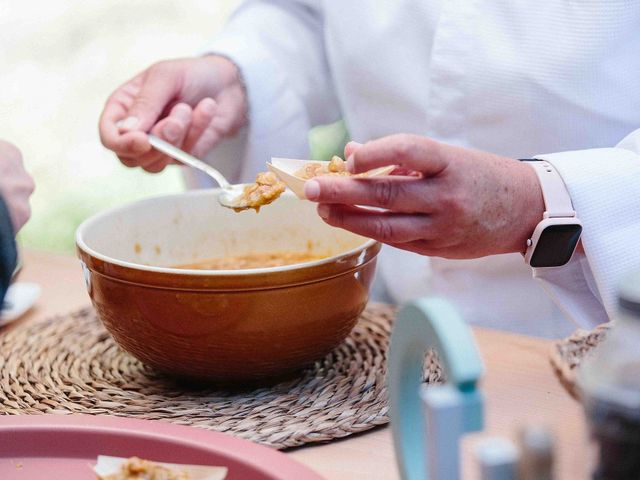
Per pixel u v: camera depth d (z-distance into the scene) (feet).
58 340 4.33
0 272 3.37
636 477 2.14
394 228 3.57
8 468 3.05
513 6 5.17
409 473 2.49
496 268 5.52
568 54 5.07
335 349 4.16
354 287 3.75
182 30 15.01
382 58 5.69
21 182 4.09
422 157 3.39
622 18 5.00
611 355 2.21
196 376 3.78
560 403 3.65
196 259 4.66
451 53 5.31
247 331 3.57
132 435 3.08
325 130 10.32
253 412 3.59
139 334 3.69
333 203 3.54
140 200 4.49
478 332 4.45
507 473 1.98
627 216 3.98
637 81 5.09
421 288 5.90
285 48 6.35
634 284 2.23
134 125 4.97
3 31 14.85
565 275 4.28
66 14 15.02
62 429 3.12
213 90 5.65
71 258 5.66
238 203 4.22
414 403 2.52
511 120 5.29
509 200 3.79
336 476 3.18
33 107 14.34
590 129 5.20
